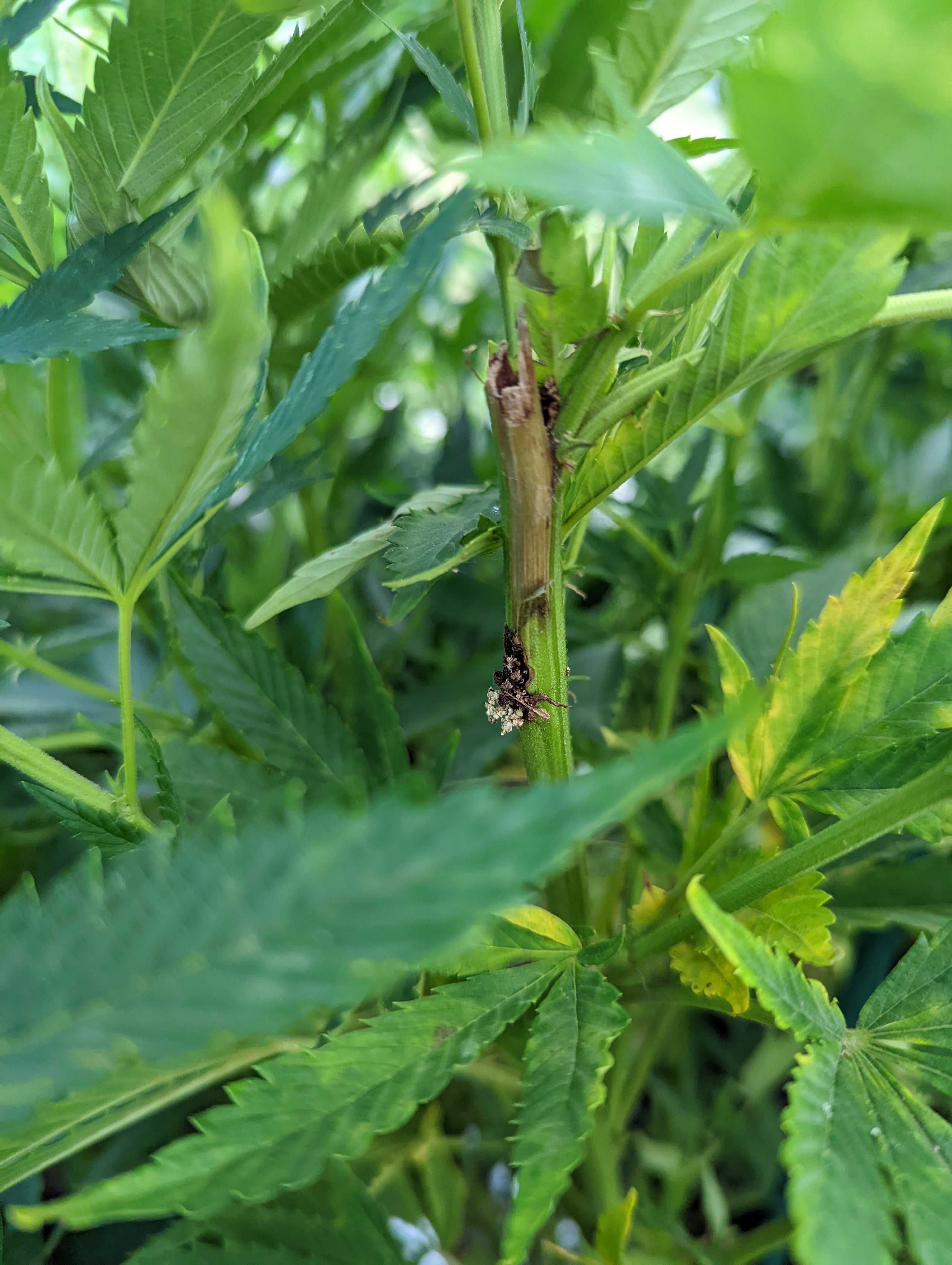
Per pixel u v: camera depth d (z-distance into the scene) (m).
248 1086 0.19
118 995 0.13
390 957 0.12
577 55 0.35
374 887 0.12
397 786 0.13
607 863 0.42
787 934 0.24
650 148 0.15
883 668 0.25
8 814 0.39
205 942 0.13
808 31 0.13
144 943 0.14
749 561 0.40
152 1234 0.33
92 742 0.38
